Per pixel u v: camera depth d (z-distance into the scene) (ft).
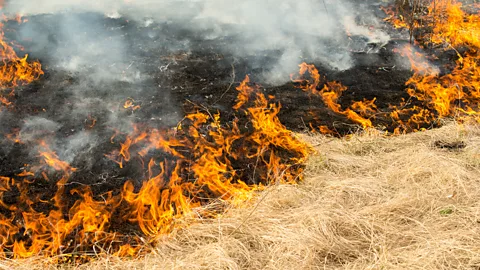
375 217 13.12
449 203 13.61
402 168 14.78
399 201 13.50
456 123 17.03
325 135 16.70
